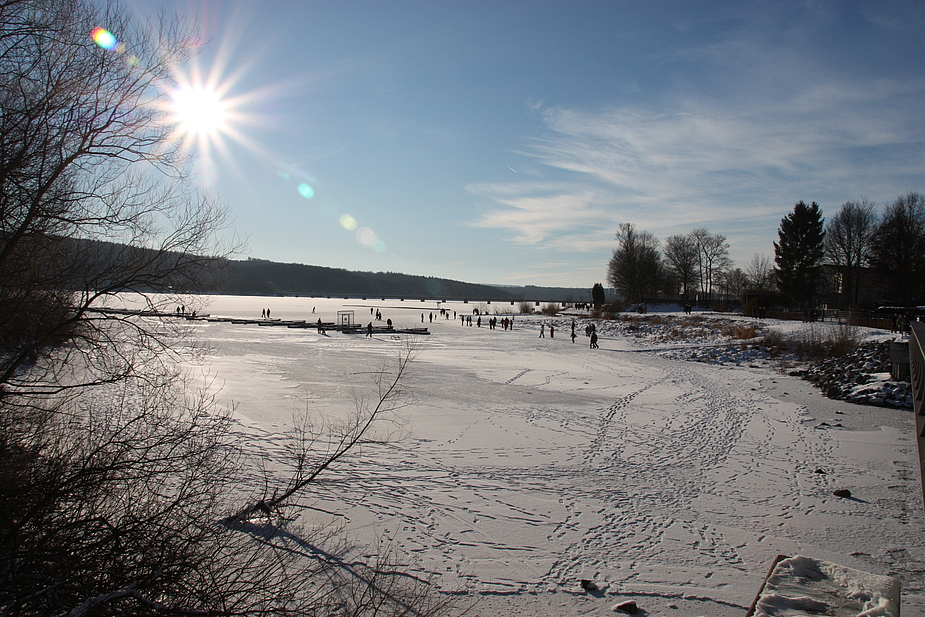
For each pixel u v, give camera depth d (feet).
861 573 11.38
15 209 17.17
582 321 234.17
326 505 29.30
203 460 19.49
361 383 72.49
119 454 16.19
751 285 321.32
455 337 174.40
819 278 219.82
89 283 18.45
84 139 18.48
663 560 24.26
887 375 69.46
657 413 57.62
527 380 80.89
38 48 18.25
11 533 13.87
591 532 27.14
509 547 25.26
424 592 20.81
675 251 334.03
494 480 34.76
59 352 18.31
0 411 16.33
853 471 37.73
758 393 71.41
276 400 58.49
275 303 639.76
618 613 19.86
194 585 15.52
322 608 18.85
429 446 42.34
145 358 21.01
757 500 31.99
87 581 14.42
